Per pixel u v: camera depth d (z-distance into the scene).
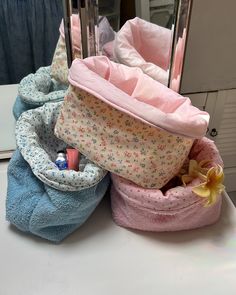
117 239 0.72
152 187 0.69
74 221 0.69
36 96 0.91
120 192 0.70
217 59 0.90
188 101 0.71
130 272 0.66
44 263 0.67
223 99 1.00
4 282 0.63
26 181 0.72
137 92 0.75
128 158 0.67
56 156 0.82
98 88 0.63
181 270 0.67
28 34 0.92
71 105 0.68
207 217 0.72
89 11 0.78
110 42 0.90
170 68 0.83
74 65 0.67
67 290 0.63
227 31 0.85
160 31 0.88
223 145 1.14
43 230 0.69
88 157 0.70
